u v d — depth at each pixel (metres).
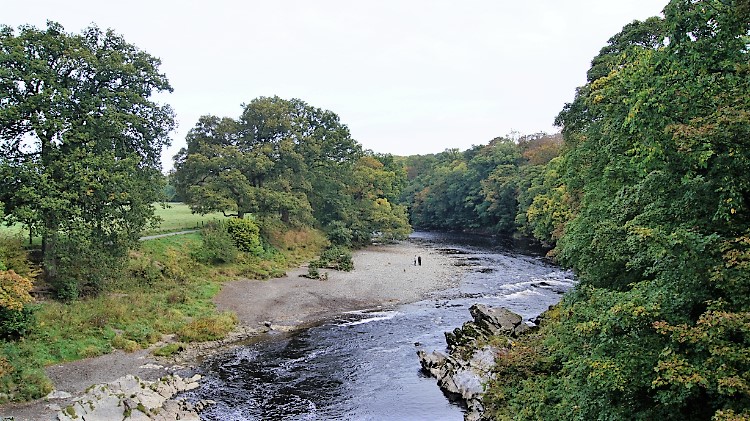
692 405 8.67
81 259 24.45
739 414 6.73
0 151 23.78
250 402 17.23
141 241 33.69
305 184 51.78
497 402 14.81
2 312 18.67
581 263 16.44
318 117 59.34
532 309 30.72
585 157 24.16
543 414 12.41
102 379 18.22
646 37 26.28
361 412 16.56
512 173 78.50
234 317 26.81
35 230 22.91
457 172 95.88
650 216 10.55
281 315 28.55
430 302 32.88
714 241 8.34
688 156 8.94
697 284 8.59
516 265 48.28
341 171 61.16
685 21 10.02
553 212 40.69
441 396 17.81
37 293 23.19
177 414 15.70
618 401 9.36
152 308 25.62
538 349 16.70
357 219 61.75
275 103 51.19
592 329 9.65
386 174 70.19
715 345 7.46
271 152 48.91
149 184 29.06
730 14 9.59
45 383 16.67
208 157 46.00
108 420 14.61
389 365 21.03
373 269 43.81
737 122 7.98
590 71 29.11
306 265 43.44
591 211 19.06
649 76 11.21
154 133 29.47
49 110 23.94
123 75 27.23
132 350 21.41
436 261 50.44
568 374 13.40
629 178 16.88
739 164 8.37
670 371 7.59
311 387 18.64
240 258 37.78
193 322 24.84
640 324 8.90
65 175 23.31
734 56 9.84
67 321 21.69
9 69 22.58
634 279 14.14
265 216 46.59
